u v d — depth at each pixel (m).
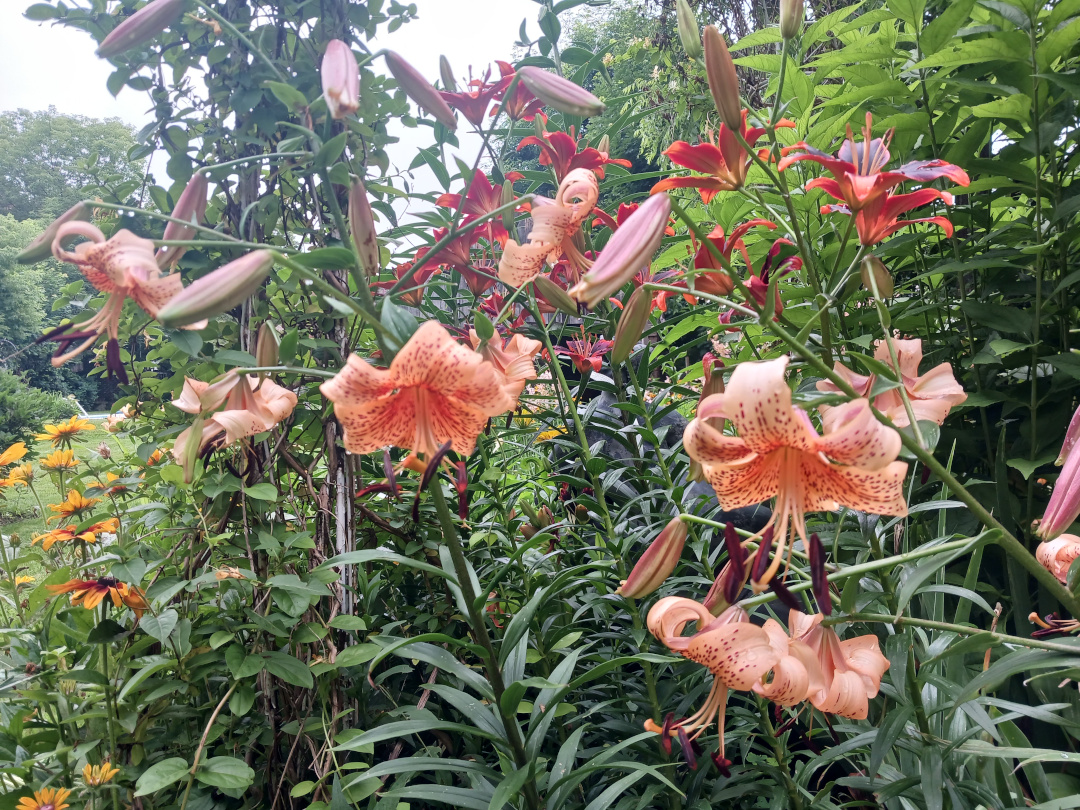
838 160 1.16
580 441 2.00
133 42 1.22
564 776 1.30
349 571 1.87
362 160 1.98
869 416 0.92
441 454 1.11
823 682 1.10
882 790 1.28
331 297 1.07
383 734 1.22
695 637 1.05
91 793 1.43
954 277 2.38
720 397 1.01
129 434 2.24
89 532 1.78
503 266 1.46
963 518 2.14
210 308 0.98
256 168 1.89
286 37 1.88
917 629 1.58
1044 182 2.01
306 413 1.94
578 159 1.93
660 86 6.33
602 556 2.02
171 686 1.60
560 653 1.96
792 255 1.88
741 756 1.80
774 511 1.06
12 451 2.14
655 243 1.10
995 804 1.24
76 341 1.23
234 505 1.84
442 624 2.16
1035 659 0.98
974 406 2.11
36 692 1.63
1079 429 1.08
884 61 2.23
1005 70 1.93
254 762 1.82
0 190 45.41
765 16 6.50
